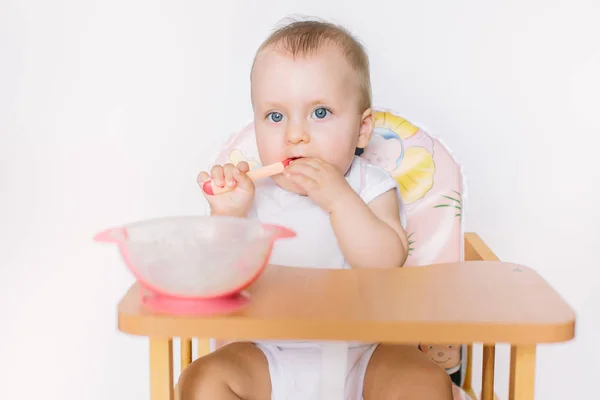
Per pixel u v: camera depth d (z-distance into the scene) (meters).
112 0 1.46
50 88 1.49
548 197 1.49
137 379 1.59
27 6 1.47
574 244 1.50
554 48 1.44
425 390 0.94
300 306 0.68
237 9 1.46
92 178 1.52
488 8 1.44
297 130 1.02
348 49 1.06
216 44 1.47
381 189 1.10
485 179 1.48
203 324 0.65
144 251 0.68
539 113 1.46
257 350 1.00
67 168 1.51
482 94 1.46
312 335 0.64
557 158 1.48
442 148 1.20
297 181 0.99
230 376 0.94
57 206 1.52
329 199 0.99
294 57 1.02
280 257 1.07
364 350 1.00
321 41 1.04
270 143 1.04
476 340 0.64
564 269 1.51
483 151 1.48
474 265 0.83
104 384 1.59
